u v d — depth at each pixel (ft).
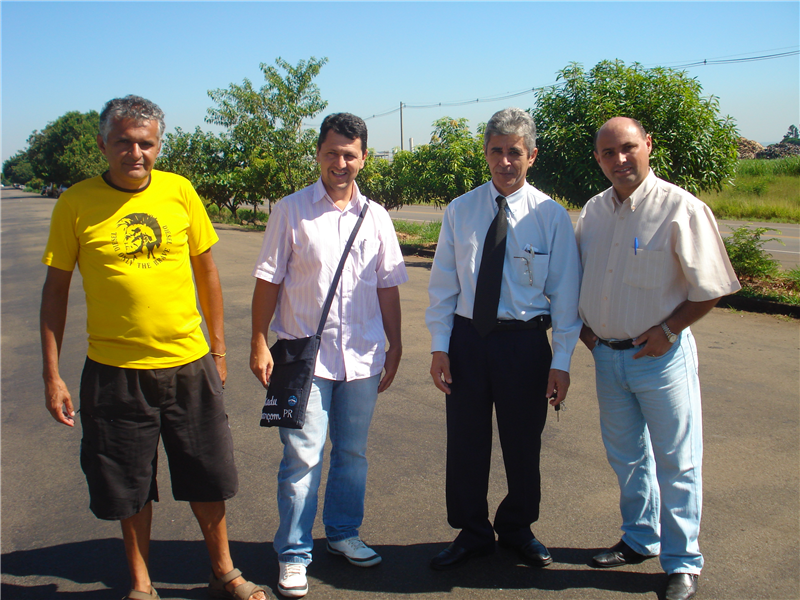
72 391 16.83
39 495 11.07
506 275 8.45
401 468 11.75
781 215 66.39
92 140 240.73
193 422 7.69
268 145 74.54
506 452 8.74
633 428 8.68
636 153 7.84
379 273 9.09
